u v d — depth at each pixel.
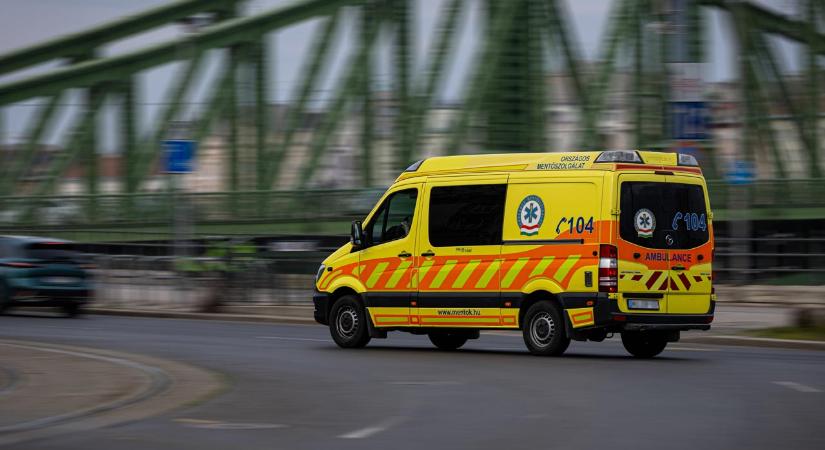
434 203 29.81
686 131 35.97
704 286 28.27
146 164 91.69
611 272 26.89
